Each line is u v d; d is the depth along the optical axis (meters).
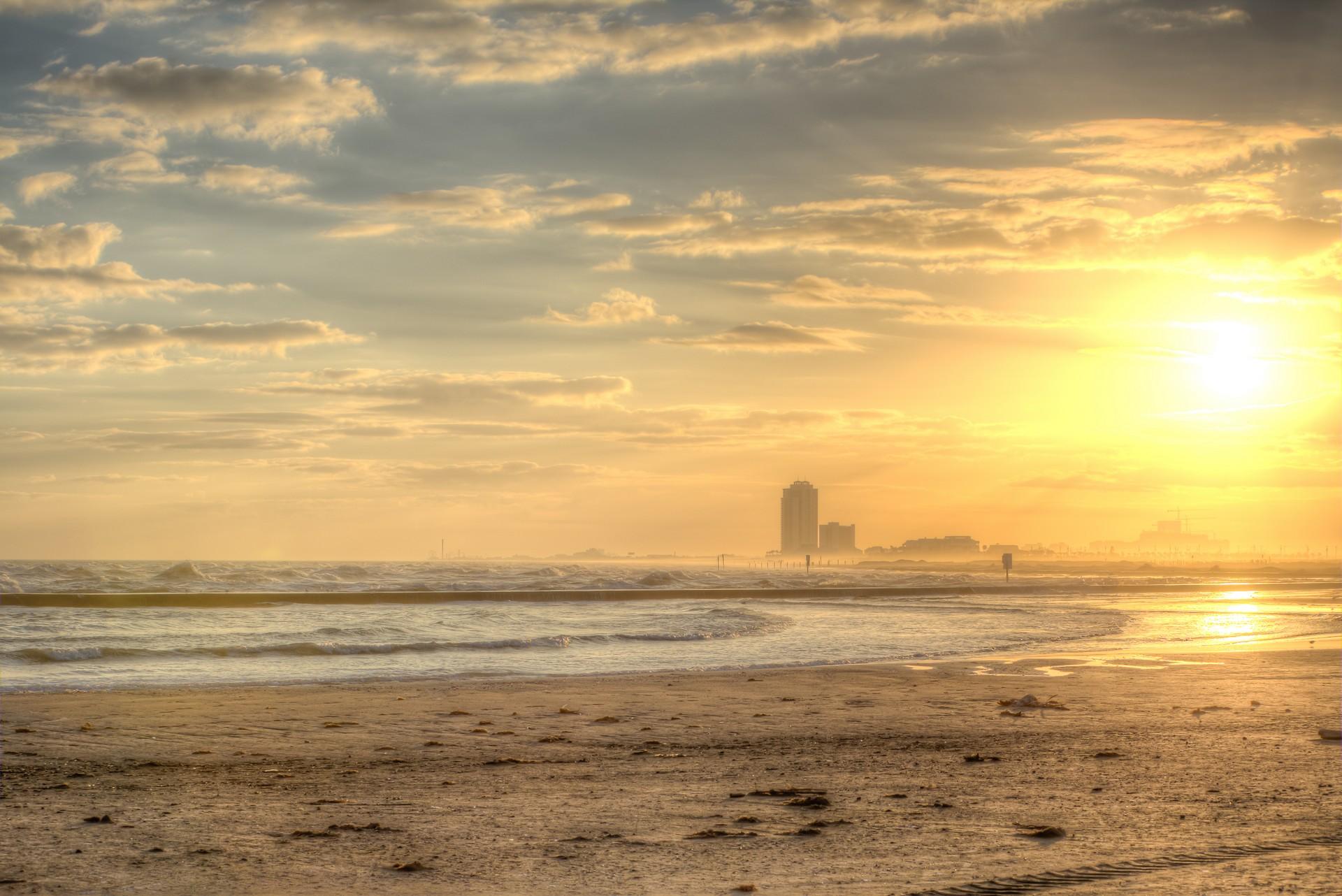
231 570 120.56
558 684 21.16
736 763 11.94
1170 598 78.00
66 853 7.59
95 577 87.06
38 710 16.47
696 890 6.48
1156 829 8.10
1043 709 16.66
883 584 106.56
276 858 7.46
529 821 8.77
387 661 26.12
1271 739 13.27
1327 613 53.75
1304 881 6.48
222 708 17.06
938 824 8.41
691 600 70.62
